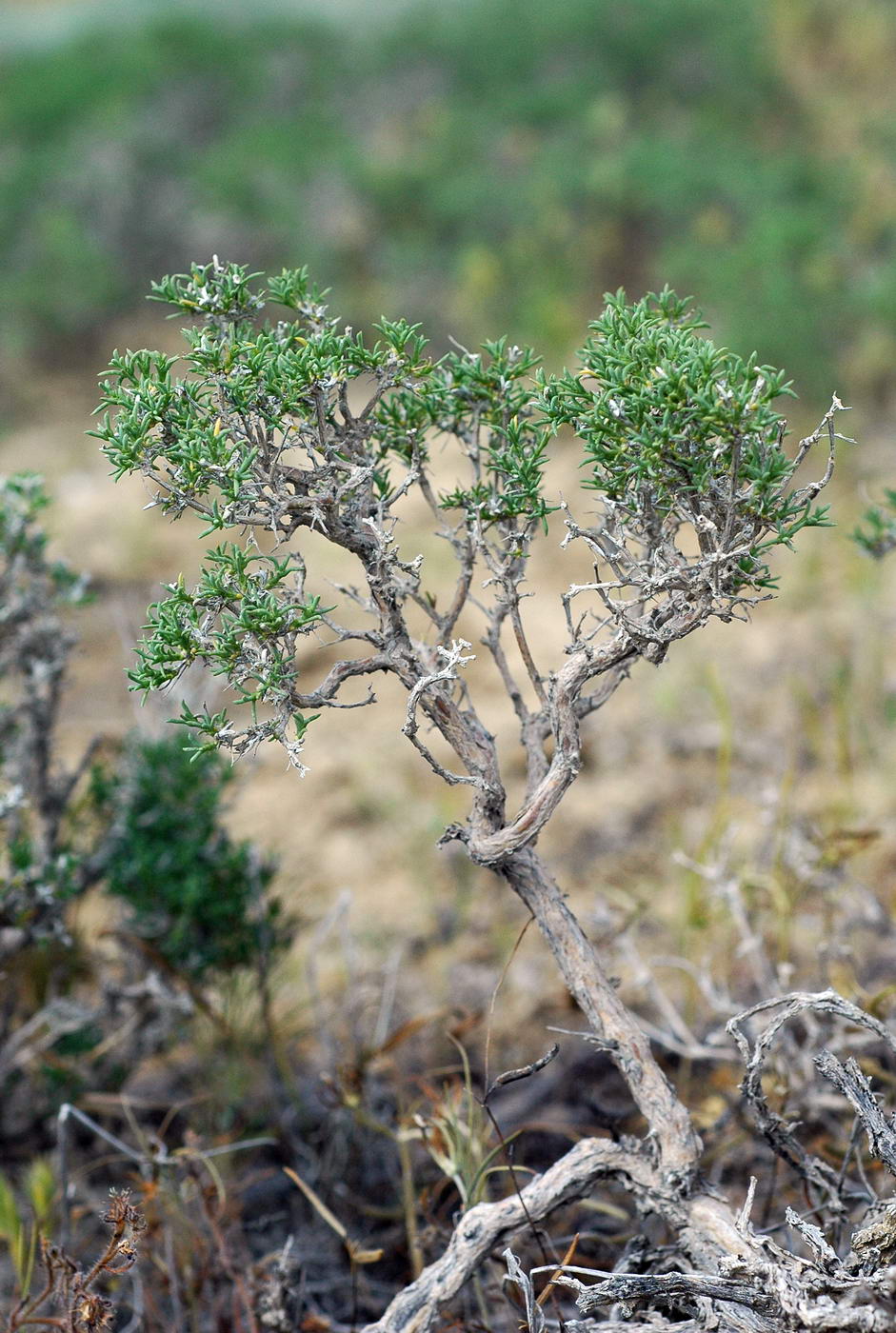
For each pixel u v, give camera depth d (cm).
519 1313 189
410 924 354
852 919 276
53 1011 262
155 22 1123
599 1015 161
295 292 162
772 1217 211
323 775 436
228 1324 204
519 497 160
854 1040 221
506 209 900
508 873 163
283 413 150
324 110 1032
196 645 142
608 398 140
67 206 935
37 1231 224
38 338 870
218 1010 286
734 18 1076
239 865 267
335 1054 265
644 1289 141
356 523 155
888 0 1105
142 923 262
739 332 702
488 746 160
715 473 141
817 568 530
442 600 518
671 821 360
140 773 268
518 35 1070
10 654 261
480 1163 195
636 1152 160
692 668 477
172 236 921
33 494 257
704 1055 238
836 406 138
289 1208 248
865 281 761
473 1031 299
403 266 874
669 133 980
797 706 436
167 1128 270
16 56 1137
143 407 145
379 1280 225
